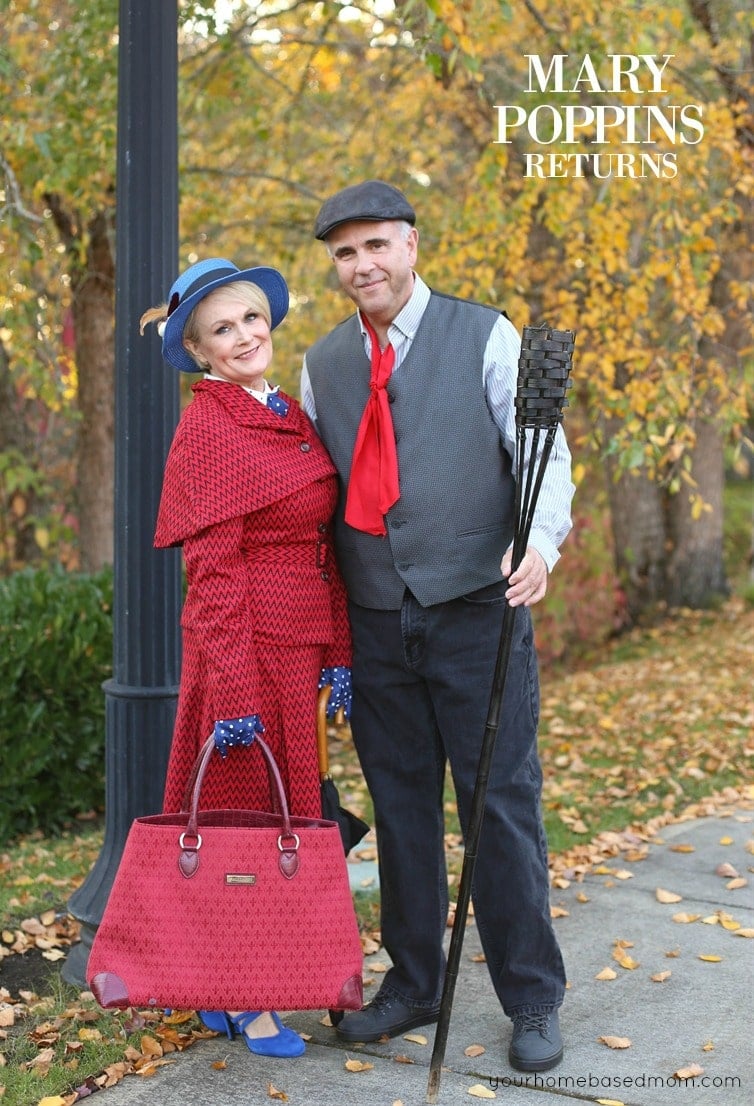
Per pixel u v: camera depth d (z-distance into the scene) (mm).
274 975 2436
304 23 7055
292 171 7430
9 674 4945
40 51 6609
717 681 7621
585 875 4078
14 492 8086
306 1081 2619
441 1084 2592
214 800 2662
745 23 6500
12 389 8062
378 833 2857
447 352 2652
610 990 3102
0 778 4938
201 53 6484
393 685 2764
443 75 6328
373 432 2686
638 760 5832
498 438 2656
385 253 2598
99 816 5301
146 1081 2639
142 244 3121
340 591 2773
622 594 11039
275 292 2811
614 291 6098
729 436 6656
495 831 2668
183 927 2441
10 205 5664
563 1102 2510
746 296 6359
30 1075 2691
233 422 2611
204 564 2541
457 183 7113
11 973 3391
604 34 5637
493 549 2662
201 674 2646
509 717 2672
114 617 3275
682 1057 2711
